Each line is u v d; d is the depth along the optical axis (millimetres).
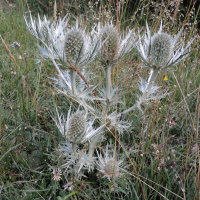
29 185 260
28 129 325
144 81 283
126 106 375
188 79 441
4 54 477
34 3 865
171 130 349
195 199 252
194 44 480
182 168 278
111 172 260
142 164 283
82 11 689
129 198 268
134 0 673
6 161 279
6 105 347
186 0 678
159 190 270
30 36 594
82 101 267
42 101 373
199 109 255
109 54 250
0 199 240
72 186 249
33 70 431
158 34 272
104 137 321
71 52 241
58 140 318
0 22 632
